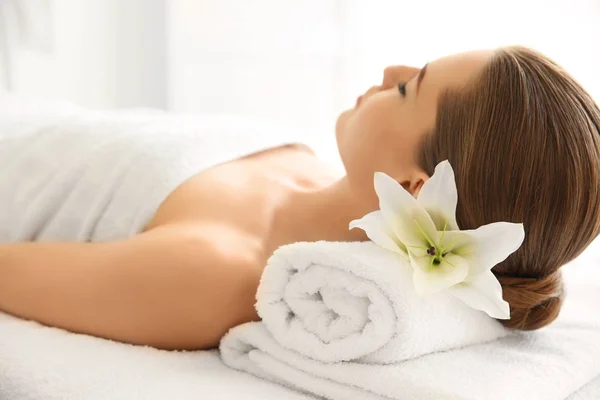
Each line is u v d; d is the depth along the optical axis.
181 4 2.49
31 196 1.02
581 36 1.88
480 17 2.02
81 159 1.01
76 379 0.70
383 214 0.74
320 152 1.43
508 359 0.74
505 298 0.78
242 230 0.89
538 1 1.93
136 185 0.95
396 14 2.18
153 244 0.81
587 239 0.78
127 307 0.79
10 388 0.71
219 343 0.83
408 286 0.69
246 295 0.81
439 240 0.74
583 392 0.78
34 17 2.17
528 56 0.80
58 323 0.83
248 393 0.71
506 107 0.76
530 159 0.74
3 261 0.87
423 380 0.66
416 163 0.84
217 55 2.52
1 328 0.81
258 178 0.99
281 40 2.42
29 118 1.25
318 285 0.72
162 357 0.78
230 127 1.10
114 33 2.44
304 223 0.94
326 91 2.35
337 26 2.30
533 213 0.75
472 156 0.76
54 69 2.28
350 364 0.70
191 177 0.95
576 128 0.75
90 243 0.89
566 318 0.91
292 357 0.73
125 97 2.51
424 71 0.85
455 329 0.73
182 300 0.79
